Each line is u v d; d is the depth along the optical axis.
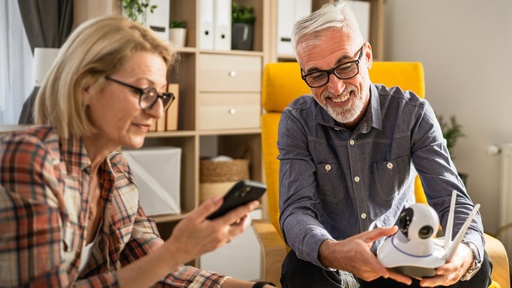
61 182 0.96
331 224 1.68
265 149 2.03
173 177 2.71
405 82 2.04
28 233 0.89
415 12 3.21
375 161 1.66
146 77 1.00
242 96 2.87
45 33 2.73
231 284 1.19
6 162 0.90
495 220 2.80
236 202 0.96
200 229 0.94
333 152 1.67
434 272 1.15
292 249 1.48
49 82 1.00
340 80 1.53
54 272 0.90
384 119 1.66
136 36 1.00
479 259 1.33
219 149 3.33
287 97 2.06
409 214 1.15
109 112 0.99
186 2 2.78
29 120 2.56
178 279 1.20
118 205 1.19
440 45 3.06
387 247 1.18
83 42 0.98
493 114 2.79
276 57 2.97
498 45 2.75
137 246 1.24
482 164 2.86
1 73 2.77
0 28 2.75
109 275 0.96
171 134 2.68
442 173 1.56
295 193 1.58
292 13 2.99
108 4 2.52
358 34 1.56
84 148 1.02
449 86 3.03
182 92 2.83
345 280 1.53
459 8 2.94
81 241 1.03
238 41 2.92
